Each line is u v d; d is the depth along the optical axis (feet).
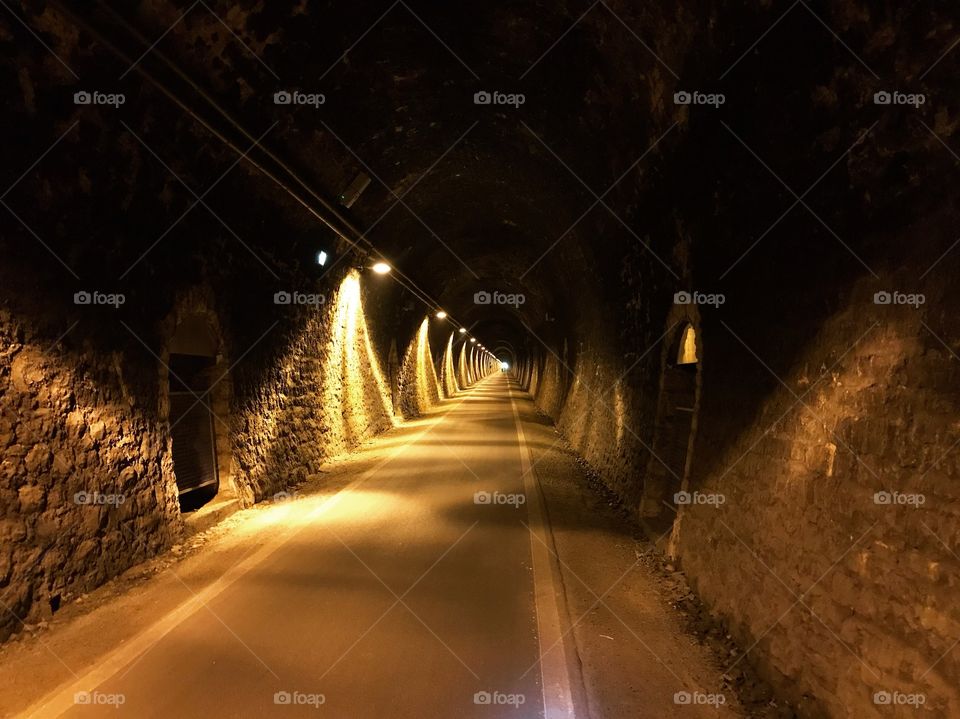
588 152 24.39
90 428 15.81
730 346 15.69
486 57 21.21
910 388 8.59
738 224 14.98
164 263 19.25
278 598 15.17
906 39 8.16
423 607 14.78
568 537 21.47
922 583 7.90
